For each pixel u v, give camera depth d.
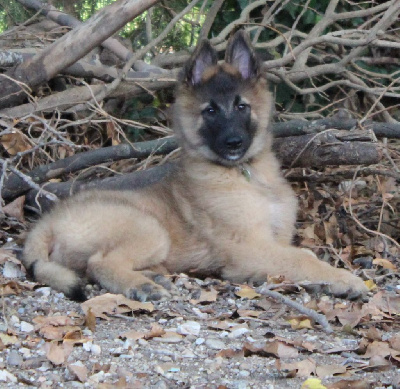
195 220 9.10
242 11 12.78
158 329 6.86
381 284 8.96
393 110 13.80
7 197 10.77
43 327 6.86
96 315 7.34
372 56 14.12
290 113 12.41
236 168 9.13
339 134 10.10
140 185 10.12
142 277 8.27
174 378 5.95
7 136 11.11
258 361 6.38
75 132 12.19
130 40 14.00
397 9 11.55
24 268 8.71
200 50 9.52
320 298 8.18
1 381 5.79
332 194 11.20
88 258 8.80
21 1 12.97
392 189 11.09
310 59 13.69
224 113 9.20
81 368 5.95
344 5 13.73
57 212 9.03
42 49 11.45
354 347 6.74
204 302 7.97
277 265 8.60
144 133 13.18
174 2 13.95
